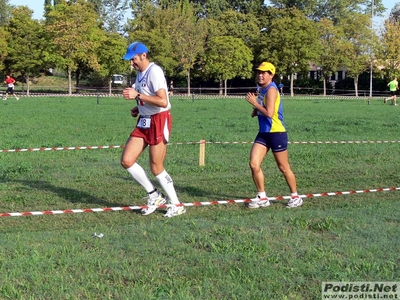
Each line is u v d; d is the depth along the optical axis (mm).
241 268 5012
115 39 48750
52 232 6113
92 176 9641
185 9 64875
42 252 5410
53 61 46500
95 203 7789
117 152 12203
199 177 9688
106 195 8281
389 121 21516
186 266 5090
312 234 6070
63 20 45844
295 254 5398
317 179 9680
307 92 58000
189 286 4621
